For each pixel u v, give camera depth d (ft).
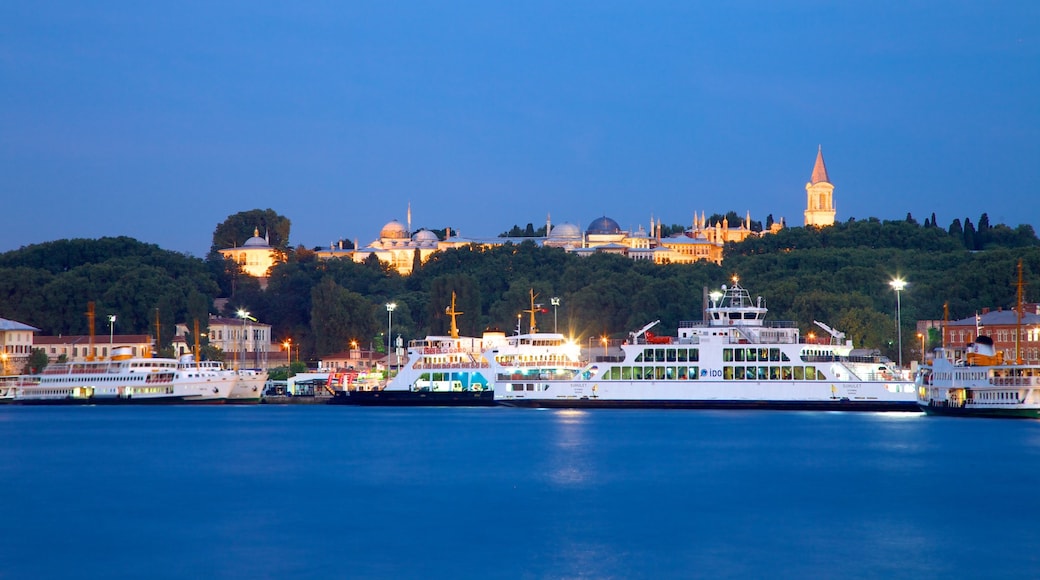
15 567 432.25
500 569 425.28
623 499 552.41
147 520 509.76
